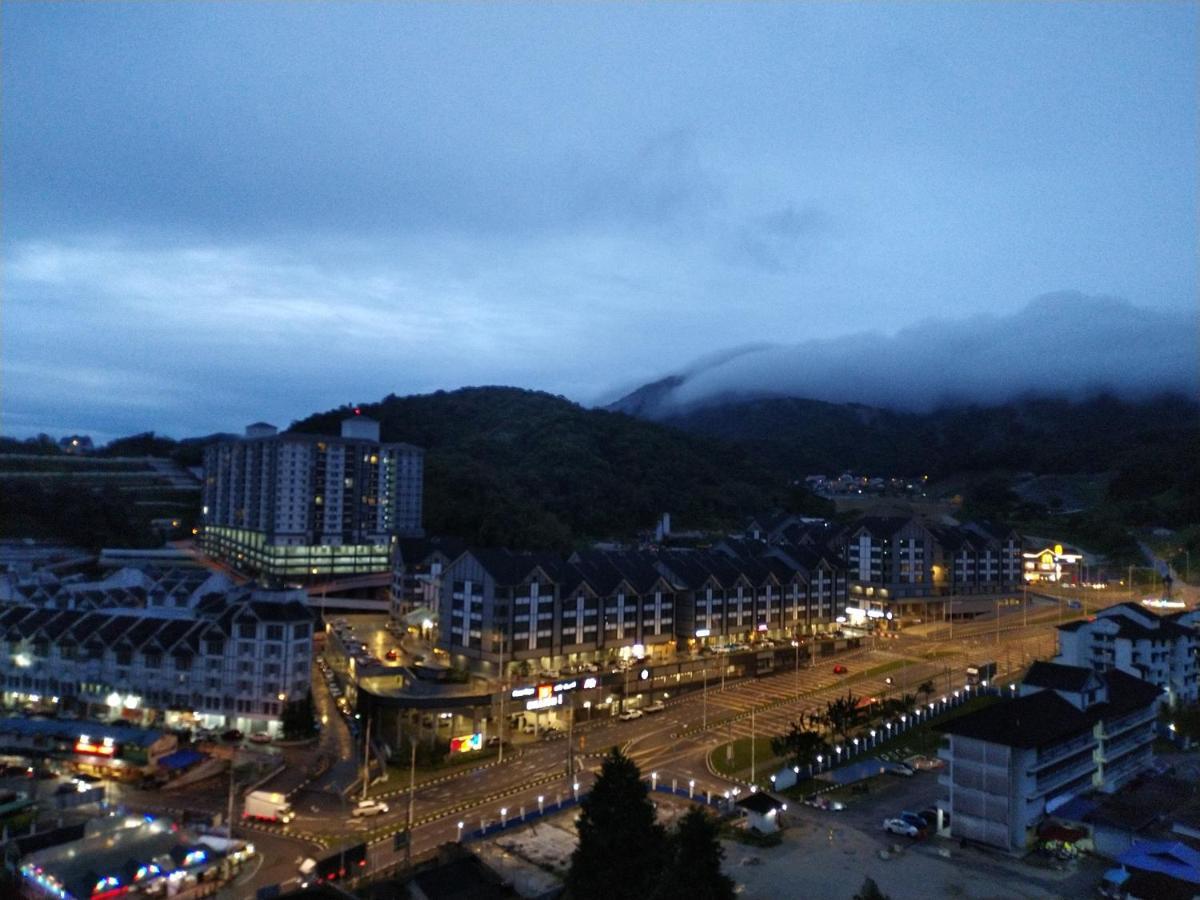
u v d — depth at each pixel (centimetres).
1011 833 7525
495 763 10412
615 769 5862
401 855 7519
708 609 15775
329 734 11406
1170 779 8550
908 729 11469
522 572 13188
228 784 9625
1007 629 19462
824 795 8981
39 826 7788
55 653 12244
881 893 6556
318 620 18438
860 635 18338
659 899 4947
